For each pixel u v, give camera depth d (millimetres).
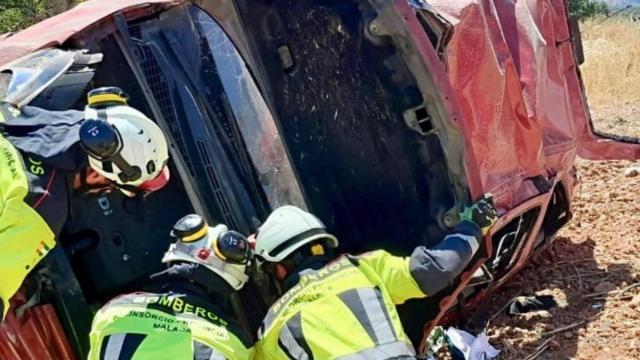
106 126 3057
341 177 4641
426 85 4109
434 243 4371
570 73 6641
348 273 3264
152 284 3299
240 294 3539
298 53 4523
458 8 5043
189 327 3037
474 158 4137
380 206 4551
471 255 3697
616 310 5473
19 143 3133
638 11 24281
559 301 5785
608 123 11016
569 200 6344
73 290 3506
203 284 3205
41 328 3465
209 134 4277
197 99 4285
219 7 4469
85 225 3742
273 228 3396
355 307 3143
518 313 5652
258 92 4598
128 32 4051
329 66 4457
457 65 4988
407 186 4426
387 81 4277
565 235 7020
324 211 4707
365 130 4473
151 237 3908
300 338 3094
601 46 18750
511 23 5859
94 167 3139
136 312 3062
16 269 3002
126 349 2963
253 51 4570
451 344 4887
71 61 3598
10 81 3469
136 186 3223
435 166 4281
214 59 4434
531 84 5676
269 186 4508
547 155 5895
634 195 7629
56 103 3527
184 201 4090
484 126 5129
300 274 3262
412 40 4066
